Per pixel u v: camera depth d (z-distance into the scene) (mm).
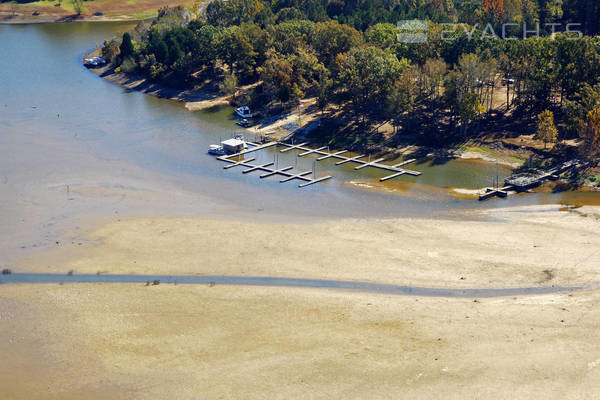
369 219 139125
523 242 125000
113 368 91562
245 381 88438
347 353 92875
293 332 97812
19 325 101125
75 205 146500
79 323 101062
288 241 127250
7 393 87812
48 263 119625
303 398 85250
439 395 84875
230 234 130625
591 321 97750
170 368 91250
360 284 110938
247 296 107312
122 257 121250
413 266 116625
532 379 86750
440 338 95438
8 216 140375
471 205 146000
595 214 137375
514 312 101188
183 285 111000
